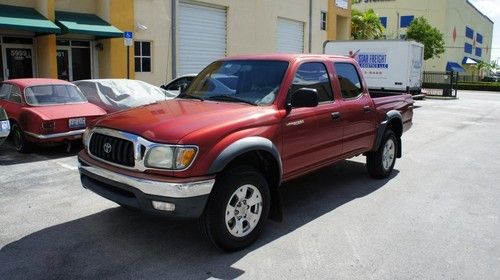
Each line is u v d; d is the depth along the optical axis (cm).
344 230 492
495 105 2503
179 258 417
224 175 414
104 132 430
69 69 1698
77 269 394
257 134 438
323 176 731
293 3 2670
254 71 525
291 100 474
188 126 403
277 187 476
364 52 2216
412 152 982
